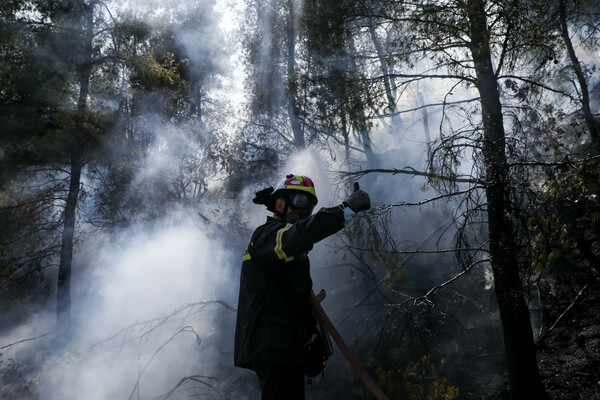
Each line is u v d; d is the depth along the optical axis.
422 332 8.06
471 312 10.09
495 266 7.20
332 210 1.94
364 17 7.61
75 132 13.20
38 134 13.58
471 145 6.72
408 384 7.43
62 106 13.31
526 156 6.74
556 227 6.13
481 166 6.90
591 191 5.90
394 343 8.42
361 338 9.09
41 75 12.63
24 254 14.23
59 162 14.25
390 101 7.41
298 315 2.12
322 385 8.84
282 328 2.08
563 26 9.91
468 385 8.50
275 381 2.07
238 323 2.21
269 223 2.14
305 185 2.19
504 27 6.65
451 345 9.14
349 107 7.48
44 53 13.09
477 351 9.05
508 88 7.20
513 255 7.02
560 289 10.05
